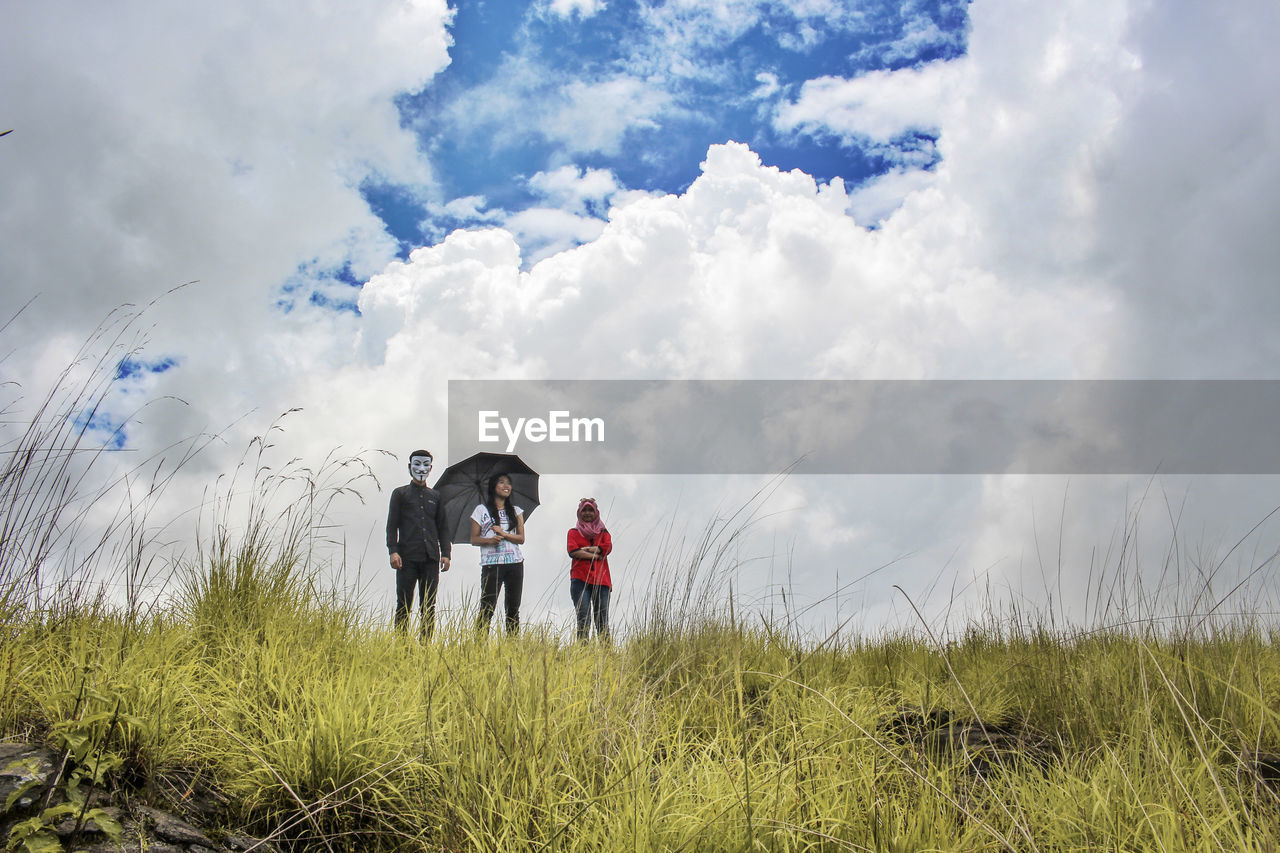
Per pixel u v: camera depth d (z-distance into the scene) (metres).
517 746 3.07
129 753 2.77
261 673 3.66
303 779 2.94
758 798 2.71
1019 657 5.06
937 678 5.36
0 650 3.03
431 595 6.95
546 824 2.64
